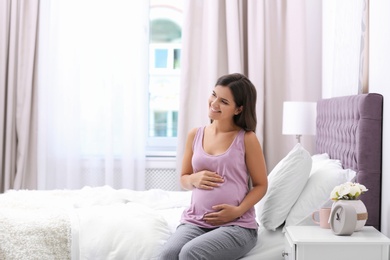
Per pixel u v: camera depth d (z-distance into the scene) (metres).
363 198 2.46
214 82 4.20
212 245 2.08
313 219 2.34
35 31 4.22
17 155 4.24
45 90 4.25
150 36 4.52
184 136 4.27
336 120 2.99
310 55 4.29
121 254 2.20
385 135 2.42
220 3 4.27
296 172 2.41
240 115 2.40
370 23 2.69
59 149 4.29
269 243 2.33
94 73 4.29
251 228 2.26
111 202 2.80
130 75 4.26
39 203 2.62
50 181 4.32
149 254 2.20
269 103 4.23
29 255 2.11
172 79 4.53
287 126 3.71
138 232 2.26
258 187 2.32
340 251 2.03
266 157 4.25
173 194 3.14
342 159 2.79
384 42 2.45
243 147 2.34
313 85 4.30
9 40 4.23
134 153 4.32
